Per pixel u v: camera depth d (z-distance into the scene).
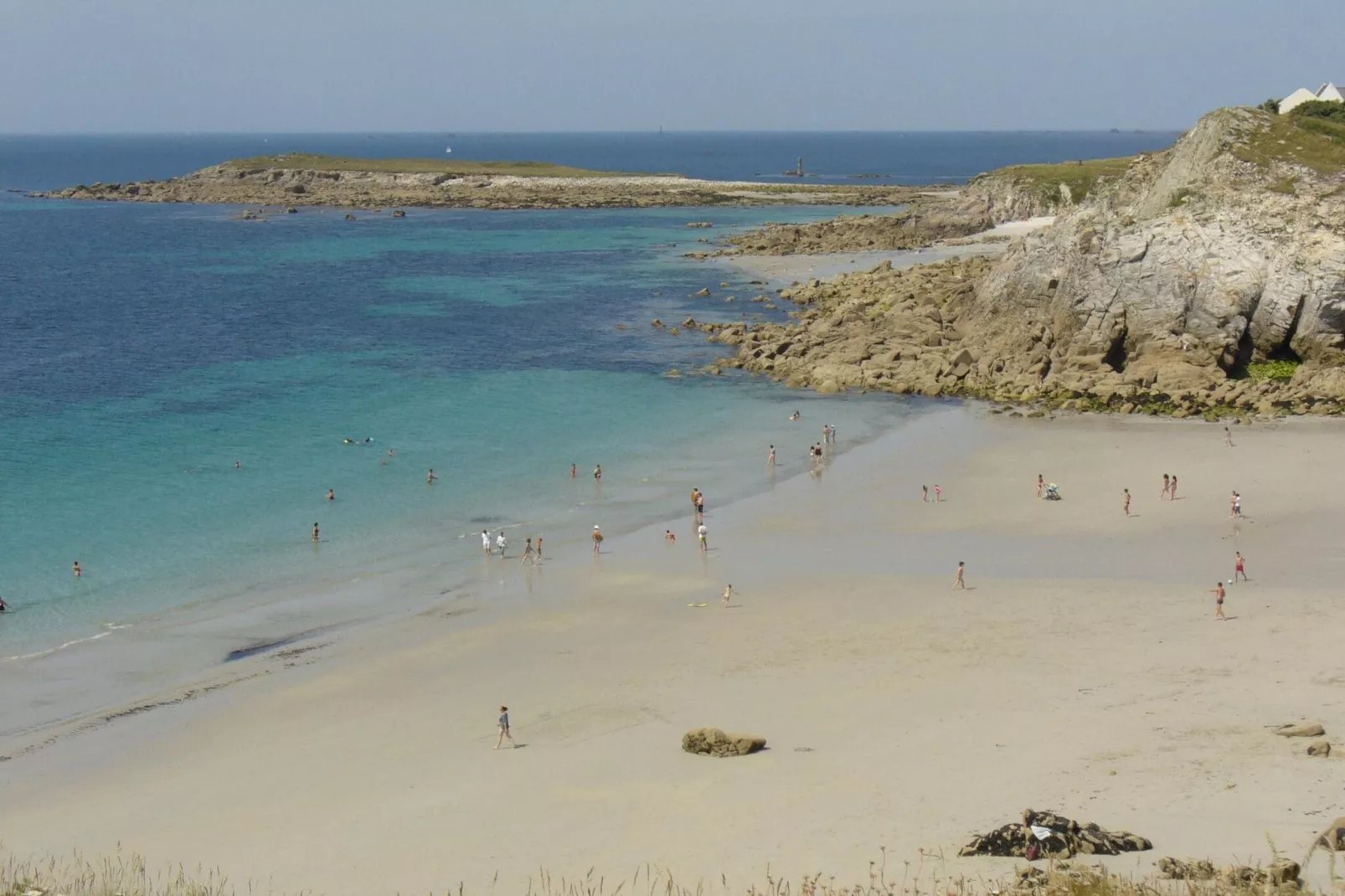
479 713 34.25
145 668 38.16
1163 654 35.62
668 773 29.27
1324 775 25.80
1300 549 46.22
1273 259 74.62
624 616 42.12
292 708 35.12
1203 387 72.81
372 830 27.08
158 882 24.83
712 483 59.50
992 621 39.81
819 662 36.91
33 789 30.27
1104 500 54.47
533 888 23.55
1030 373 78.81
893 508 54.56
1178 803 24.94
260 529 51.84
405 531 52.06
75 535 50.41
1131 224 79.50
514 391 79.44
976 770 27.88
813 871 23.19
